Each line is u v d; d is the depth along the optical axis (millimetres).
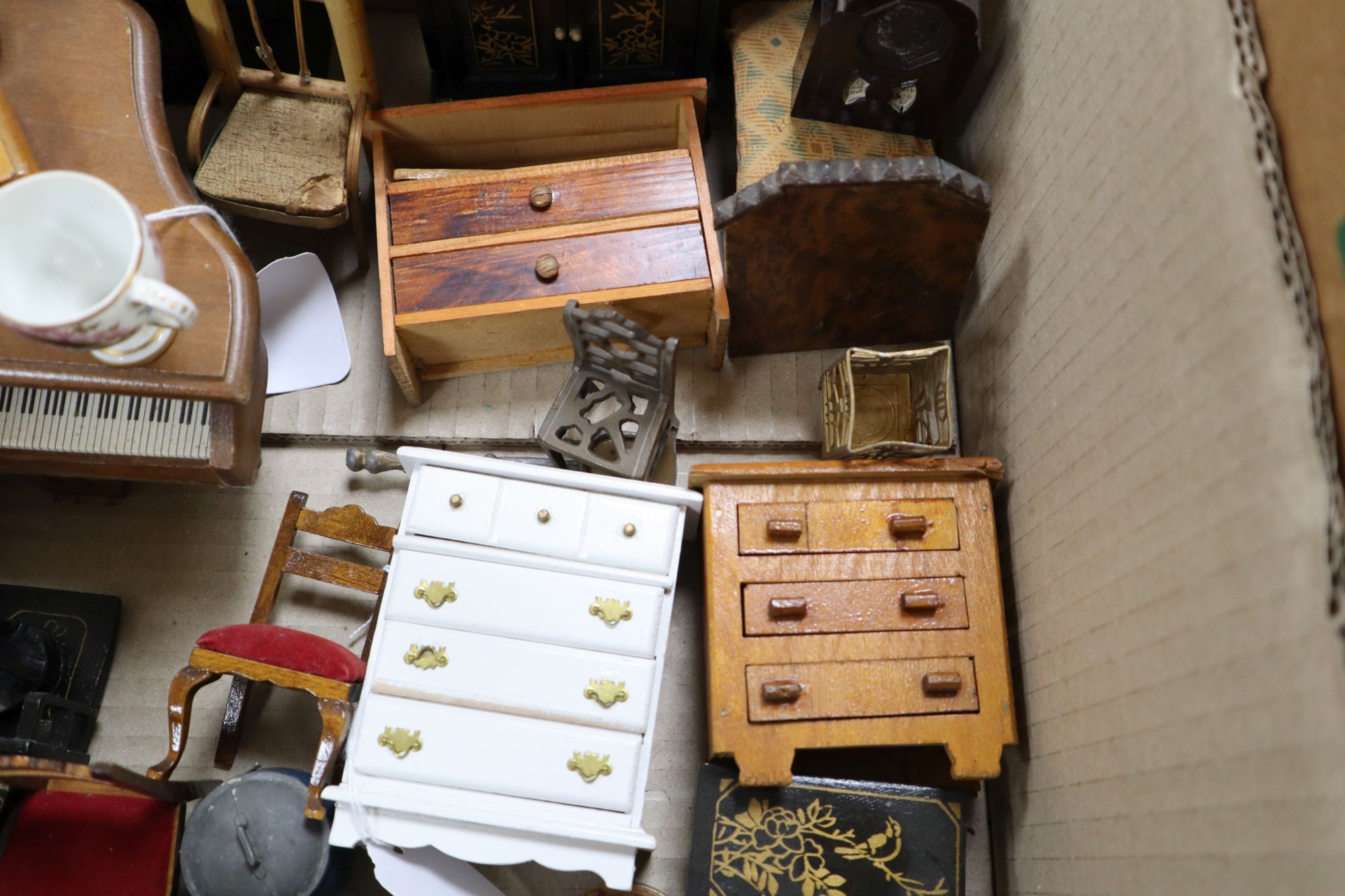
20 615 2707
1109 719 1987
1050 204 2314
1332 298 1533
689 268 2734
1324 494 1452
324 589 2820
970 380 2820
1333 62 1542
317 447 2930
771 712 2338
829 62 2648
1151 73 1902
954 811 2369
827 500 2457
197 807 2324
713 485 2463
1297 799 1438
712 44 2963
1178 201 1794
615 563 2373
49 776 2061
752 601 2395
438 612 2334
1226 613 1617
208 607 2795
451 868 2359
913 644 2377
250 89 2875
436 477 2398
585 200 2779
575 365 2631
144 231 1920
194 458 2316
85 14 2312
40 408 2311
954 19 2473
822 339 2918
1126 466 1945
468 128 2900
